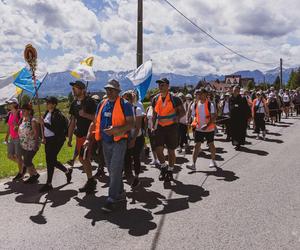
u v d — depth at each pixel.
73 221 5.23
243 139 11.28
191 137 14.35
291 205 5.72
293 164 8.84
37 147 7.32
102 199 6.28
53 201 6.18
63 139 6.96
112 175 5.62
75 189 6.92
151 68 10.50
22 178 7.79
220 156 10.15
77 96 6.80
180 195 6.40
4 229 4.97
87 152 6.43
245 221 5.07
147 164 9.23
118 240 4.54
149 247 4.32
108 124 5.66
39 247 4.40
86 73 9.48
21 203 6.08
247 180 7.34
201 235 4.63
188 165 8.74
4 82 10.07
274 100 18.53
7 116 7.88
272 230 4.75
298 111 24.91
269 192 6.45
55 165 7.13
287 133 15.27
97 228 4.95
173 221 5.14
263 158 9.72
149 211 5.60
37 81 8.59
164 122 7.32
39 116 7.06
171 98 7.34
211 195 6.34
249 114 11.22
